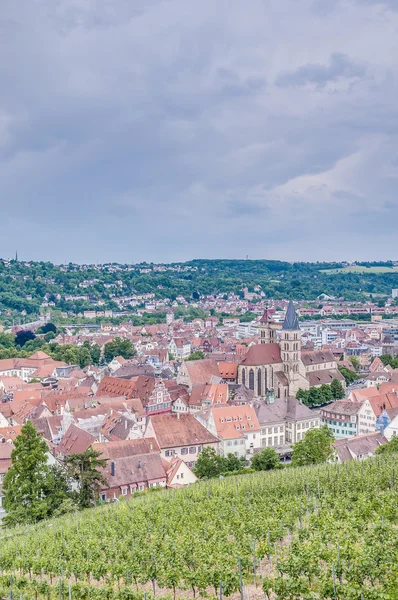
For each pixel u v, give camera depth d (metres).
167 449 187.12
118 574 93.81
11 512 135.50
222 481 149.50
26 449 140.38
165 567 91.69
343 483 132.50
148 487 164.25
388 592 71.75
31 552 109.62
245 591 85.31
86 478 142.88
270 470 174.00
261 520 106.19
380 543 84.31
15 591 91.38
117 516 124.62
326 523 96.56
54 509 138.38
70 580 100.50
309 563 80.75
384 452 173.25
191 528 111.25
